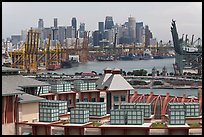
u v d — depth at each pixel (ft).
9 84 359.05
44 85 403.34
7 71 372.79
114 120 304.71
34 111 354.13
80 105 345.72
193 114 329.72
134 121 302.86
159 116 427.74
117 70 509.76
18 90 349.82
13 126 331.16
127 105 344.08
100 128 296.30
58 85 459.32
